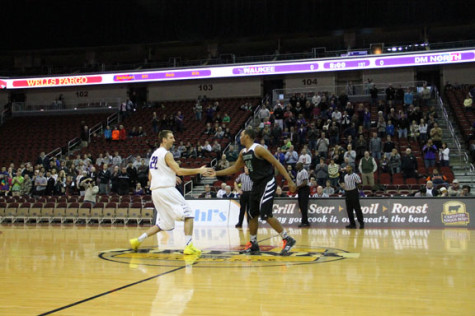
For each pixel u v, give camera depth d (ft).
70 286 12.26
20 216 50.75
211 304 10.21
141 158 59.77
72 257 18.26
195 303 10.31
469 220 35.55
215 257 17.85
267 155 18.21
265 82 91.04
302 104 69.87
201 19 86.22
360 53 81.20
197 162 57.72
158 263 16.31
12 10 90.27
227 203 41.65
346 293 11.24
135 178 53.52
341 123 62.90
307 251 19.76
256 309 9.75
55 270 14.93
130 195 51.39
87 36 89.40
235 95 88.53
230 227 38.96
